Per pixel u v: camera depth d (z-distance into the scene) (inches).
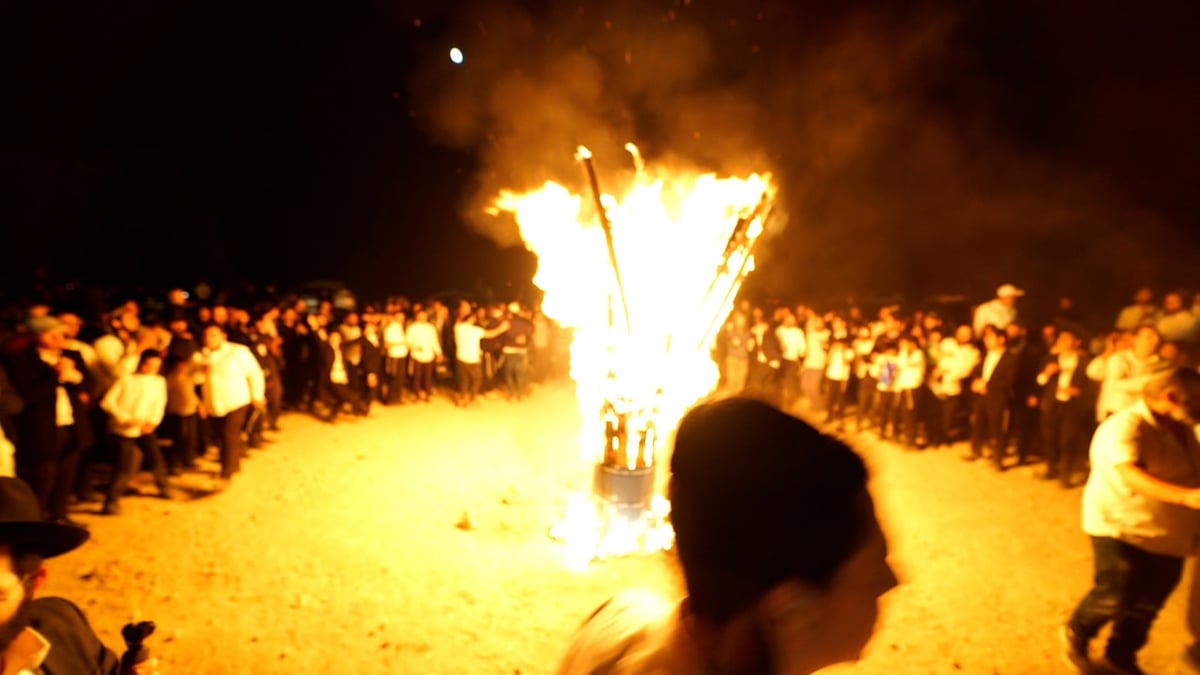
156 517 343.9
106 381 390.0
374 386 539.8
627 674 49.1
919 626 258.7
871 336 525.7
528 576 294.8
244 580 286.7
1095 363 390.6
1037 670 232.8
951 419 471.5
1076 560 311.4
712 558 44.3
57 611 90.1
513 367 600.4
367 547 318.7
